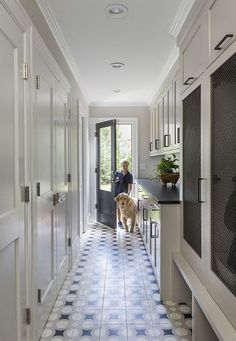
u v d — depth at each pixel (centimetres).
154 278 294
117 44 282
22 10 155
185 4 207
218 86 150
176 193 300
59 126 265
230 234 137
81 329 207
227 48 135
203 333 177
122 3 209
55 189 247
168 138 362
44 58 206
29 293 172
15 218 148
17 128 151
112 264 334
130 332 204
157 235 270
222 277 147
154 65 341
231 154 134
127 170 514
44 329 206
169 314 227
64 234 291
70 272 311
